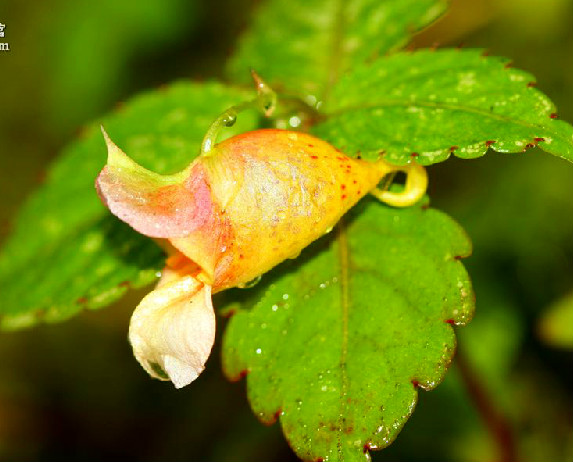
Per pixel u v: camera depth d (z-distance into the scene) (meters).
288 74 0.19
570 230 0.22
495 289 0.22
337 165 0.16
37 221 0.19
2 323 0.18
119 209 0.15
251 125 0.18
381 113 0.17
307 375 0.16
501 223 0.23
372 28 0.19
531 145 0.16
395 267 0.16
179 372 0.15
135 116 0.19
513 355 0.22
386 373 0.15
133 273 0.17
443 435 0.21
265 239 0.15
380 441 0.15
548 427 0.22
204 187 0.15
